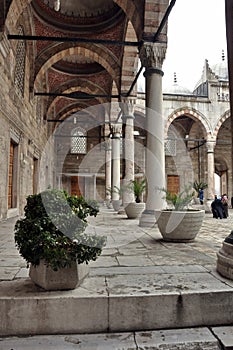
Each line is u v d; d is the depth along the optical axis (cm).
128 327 259
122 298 260
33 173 1428
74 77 1742
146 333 253
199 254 440
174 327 263
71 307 256
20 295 262
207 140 2155
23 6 855
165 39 830
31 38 876
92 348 229
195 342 237
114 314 258
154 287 284
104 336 249
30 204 290
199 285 289
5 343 237
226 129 2572
